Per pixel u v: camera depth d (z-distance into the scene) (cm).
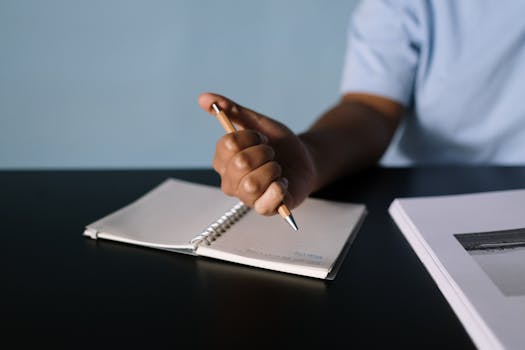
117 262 45
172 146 156
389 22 85
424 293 41
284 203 49
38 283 42
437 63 85
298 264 43
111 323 37
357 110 77
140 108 153
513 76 83
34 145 156
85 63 148
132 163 158
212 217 52
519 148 87
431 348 34
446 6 82
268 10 143
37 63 148
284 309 39
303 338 35
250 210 54
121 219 52
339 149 65
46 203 59
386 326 37
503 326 34
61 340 35
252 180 44
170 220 52
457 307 38
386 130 77
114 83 150
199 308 39
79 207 57
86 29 146
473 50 83
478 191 61
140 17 144
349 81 86
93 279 43
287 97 151
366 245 49
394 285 42
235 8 143
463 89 85
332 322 37
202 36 146
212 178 66
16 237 50
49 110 153
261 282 42
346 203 57
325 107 151
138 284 42
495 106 85
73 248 48
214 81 150
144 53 147
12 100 151
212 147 156
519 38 81
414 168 70
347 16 143
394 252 47
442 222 50
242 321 37
